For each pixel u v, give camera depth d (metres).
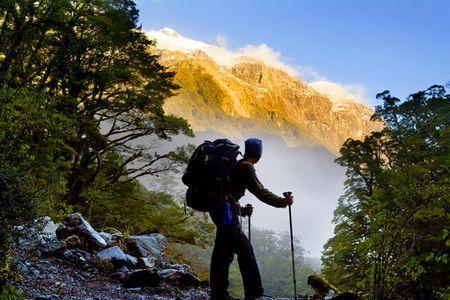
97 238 9.39
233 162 3.87
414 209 4.71
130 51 22.77
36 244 7.58
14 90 8.77
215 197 3.77
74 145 21.30
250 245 3.91
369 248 4.70
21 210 5.03
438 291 4.82
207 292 8.20
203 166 3.82
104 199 20.75
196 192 3.80
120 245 10.17
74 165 21.62
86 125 20.06
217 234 3.83
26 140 11.33
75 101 19.31
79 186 21.73
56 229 9.31
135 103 22.22
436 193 4.68
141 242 10.67
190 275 8.66
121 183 23.27
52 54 21.09
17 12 18.58
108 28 21.62
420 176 16.78
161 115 22.44
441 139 25.53
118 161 23.75
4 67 18.00
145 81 23.16
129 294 7.09
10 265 5.86
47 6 19.47
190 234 21.44
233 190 3.83
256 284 3.83
